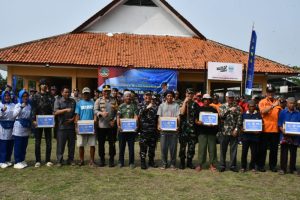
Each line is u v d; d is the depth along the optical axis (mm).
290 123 8969
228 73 17438
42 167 9078
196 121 9242
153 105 9438
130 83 19203
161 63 20312
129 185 7555
